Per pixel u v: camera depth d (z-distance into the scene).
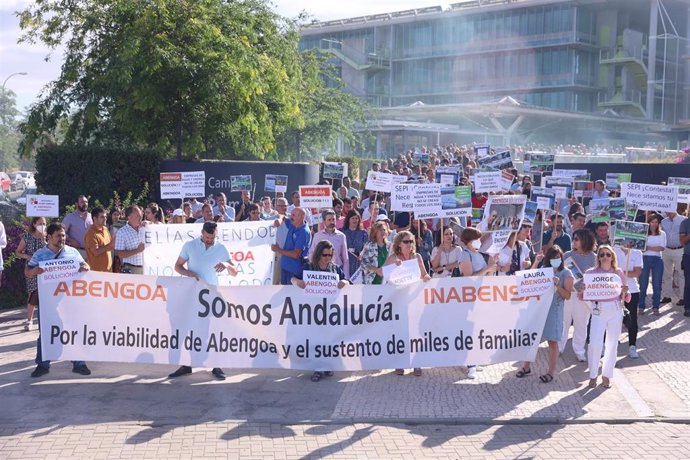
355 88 76.69
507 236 10.79
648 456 7.70
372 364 9.88
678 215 15.02
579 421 8.69
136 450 7.59
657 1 69.06
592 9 70.12
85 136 23.88
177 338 9.69
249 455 7.54
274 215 16.59
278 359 9.78
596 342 9.88
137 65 21.50
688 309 13.98
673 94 72.50
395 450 7.76
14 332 12.27
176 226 12.95
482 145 25.77
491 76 72.75
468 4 72.94
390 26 76.88
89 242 10.94
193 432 8.12
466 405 9.13
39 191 20.62
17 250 12.39
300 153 38.25
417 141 54.16
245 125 23.58
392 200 12.36
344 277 10.94
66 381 9.73
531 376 10.39
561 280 10.07
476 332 9.96
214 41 22.41
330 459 7.49
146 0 22.31
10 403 8.88
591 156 42.00
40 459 7.33
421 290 9.89
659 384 10.09
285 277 11.12
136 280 9.63
